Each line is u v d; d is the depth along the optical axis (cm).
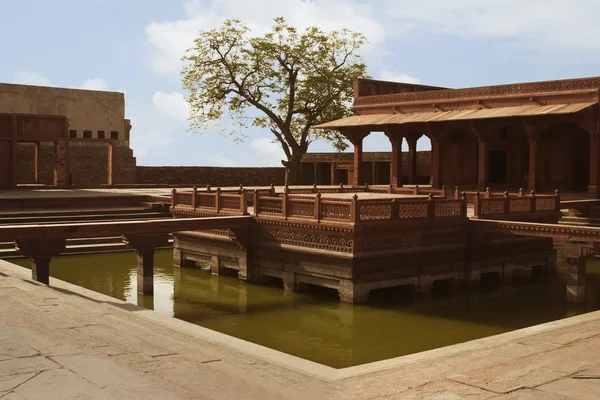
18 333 747
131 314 964
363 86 3272
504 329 1366
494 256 1823
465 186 3034
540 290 1747
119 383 580
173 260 2191
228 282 1841
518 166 2898
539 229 1617
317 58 4109
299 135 4309
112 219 2530
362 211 1545
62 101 4081
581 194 2483
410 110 2995
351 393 613
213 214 1920
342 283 1570
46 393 546
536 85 2531
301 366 749
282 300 1625
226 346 797
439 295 1678
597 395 576
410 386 627
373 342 1275
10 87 3900
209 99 4078
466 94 2766
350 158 4191
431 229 1683
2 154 3053
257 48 3997
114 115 4266
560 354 726
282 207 1722
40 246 1423
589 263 2145
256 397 574
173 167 4406
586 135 2806
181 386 586
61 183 3959
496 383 618
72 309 930
